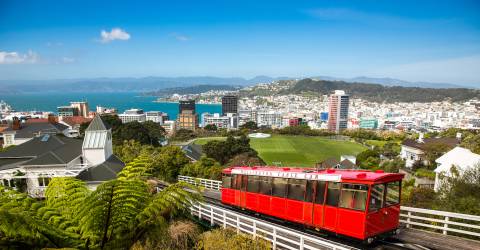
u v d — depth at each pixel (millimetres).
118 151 60219
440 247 14297
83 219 7488
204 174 45188
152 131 108375
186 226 15109
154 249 11906
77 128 98062
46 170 31609
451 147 64812
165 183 38312
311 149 119000
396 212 15258
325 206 15633
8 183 29812
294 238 16297
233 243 13164
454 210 18031
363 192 14148
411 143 76438
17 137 60906
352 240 15406
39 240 7152
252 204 20438
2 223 5965
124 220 8188
